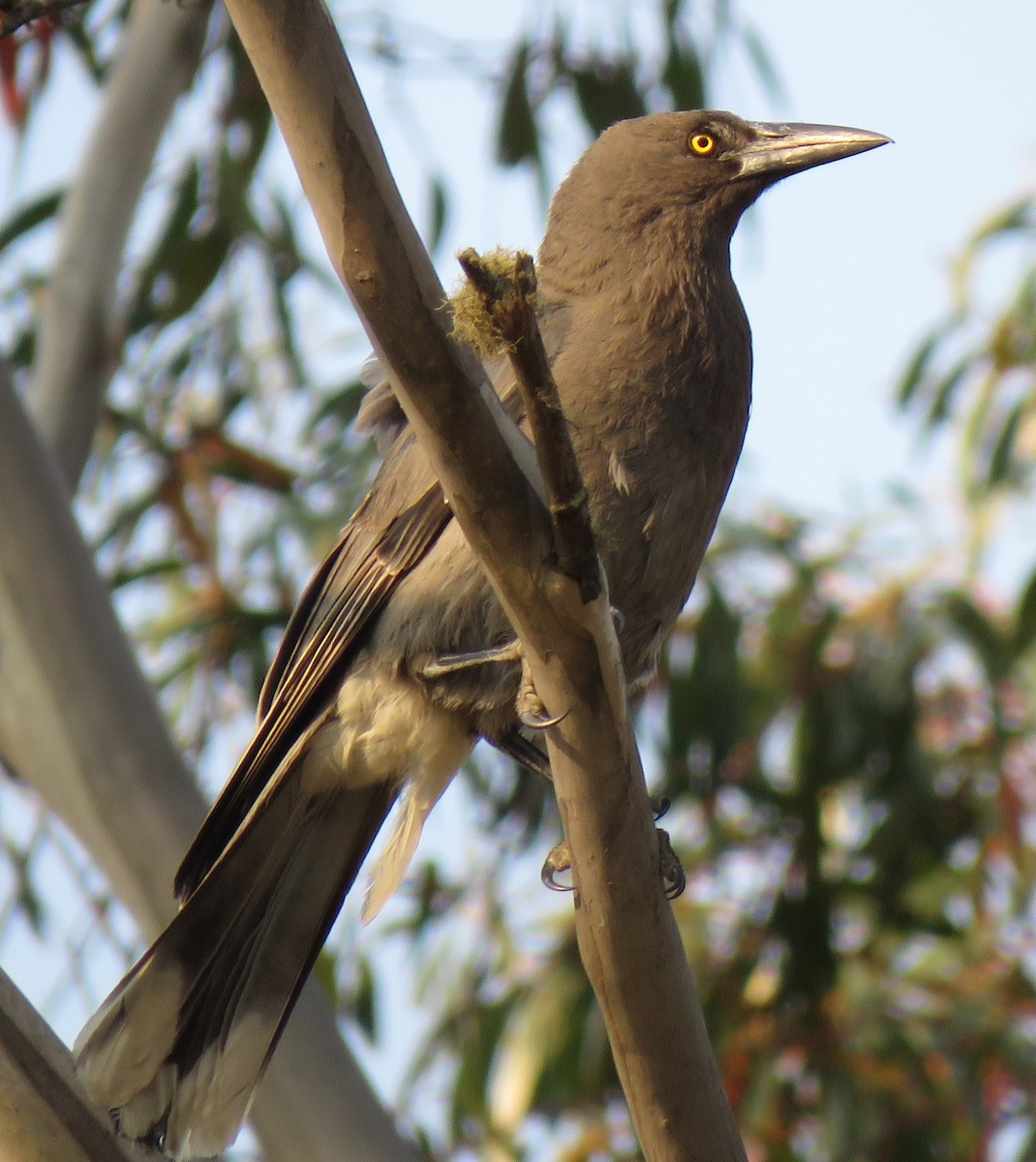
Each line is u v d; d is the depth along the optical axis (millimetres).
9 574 8234
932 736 12398
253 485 12023
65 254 10344
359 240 4617
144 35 10664
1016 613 11750
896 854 12031
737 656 11633
